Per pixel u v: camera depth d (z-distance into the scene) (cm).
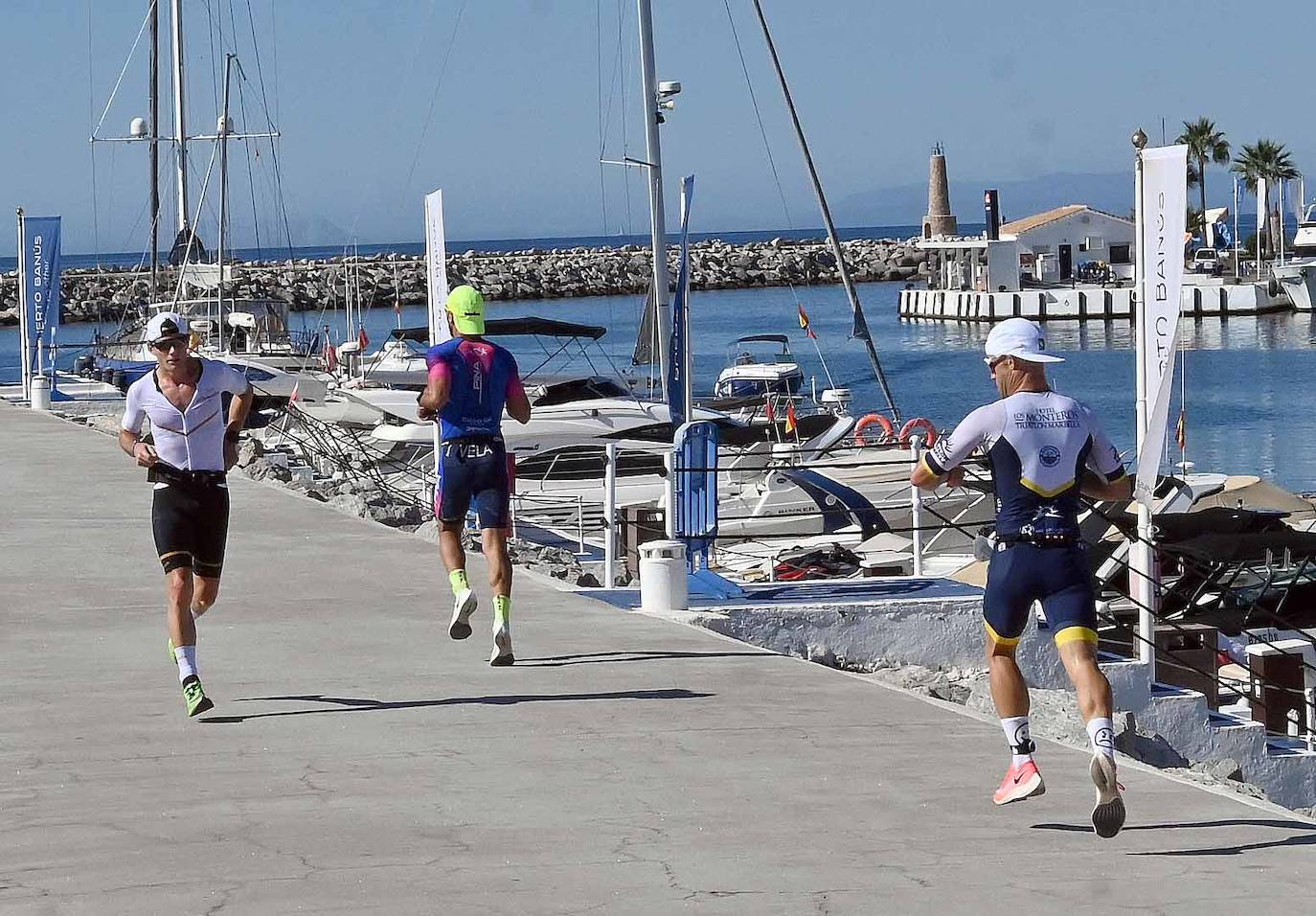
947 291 10588
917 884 604
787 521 2627
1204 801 739
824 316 10956
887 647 1270
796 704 920
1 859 624
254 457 2441
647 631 1134
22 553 1461
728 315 11138
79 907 564
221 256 4816
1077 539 685
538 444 3070
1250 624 2048
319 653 1044
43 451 2402
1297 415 5606
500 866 620
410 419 3403
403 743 818
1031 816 706
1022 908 577
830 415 3778
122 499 1847
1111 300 10156
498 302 12825
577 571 1645
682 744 826
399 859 627
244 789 730
